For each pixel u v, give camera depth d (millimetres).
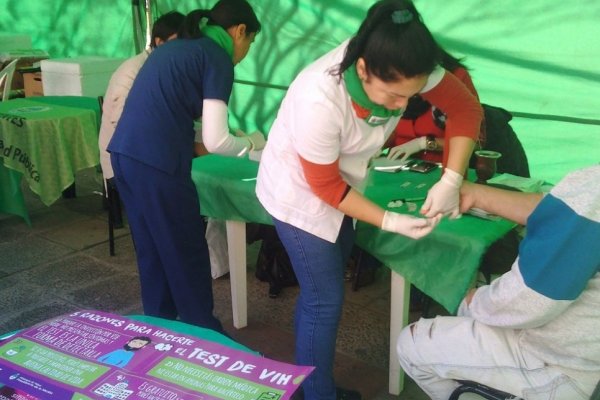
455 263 1957
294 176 1853
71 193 4703
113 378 1086
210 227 3316
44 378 1086
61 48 6500
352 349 2750
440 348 1658
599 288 1375
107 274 3482
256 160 2594
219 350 1181
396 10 1438
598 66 3488
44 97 4387
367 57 1471
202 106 2322
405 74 1438
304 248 1909
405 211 2105
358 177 1893
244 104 5199
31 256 3703
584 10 3436
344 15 4398
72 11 6227
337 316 2010
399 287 2230
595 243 1283
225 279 3404
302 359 2064
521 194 1951
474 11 3801
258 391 1049
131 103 2320
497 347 1561
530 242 1385
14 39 6414
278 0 4676
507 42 3752
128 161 2299
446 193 1791
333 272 1955
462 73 2203
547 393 1480
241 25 2365
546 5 3551
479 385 1596
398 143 2885
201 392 1047
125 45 5934
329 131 1627
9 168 3824
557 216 1329
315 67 1699
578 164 3729
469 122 1835
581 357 1438
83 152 3828
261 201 1990
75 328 1269
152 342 1210
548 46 3621
